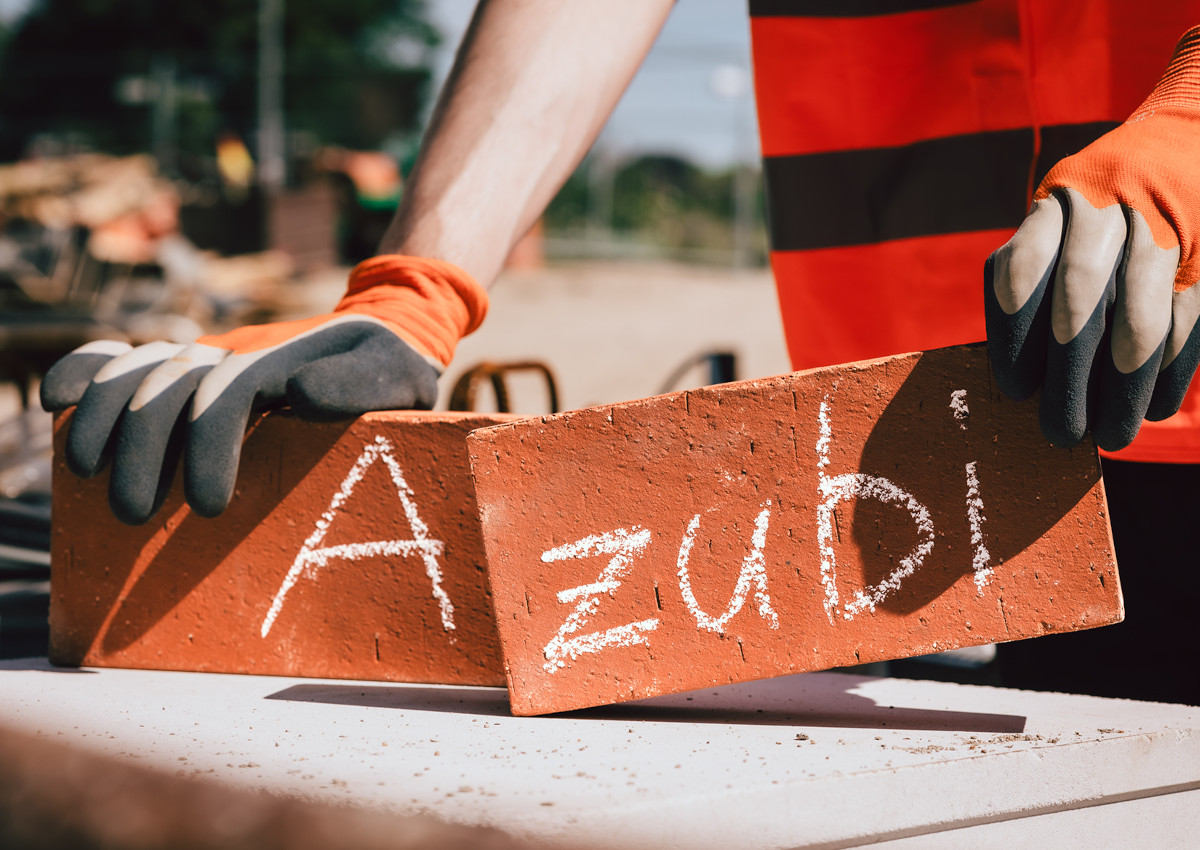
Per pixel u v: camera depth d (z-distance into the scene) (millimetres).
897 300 1404
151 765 659
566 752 734
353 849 329
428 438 1015
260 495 1059
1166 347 765
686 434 893
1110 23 1199
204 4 34031
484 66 1203
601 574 896
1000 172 1315
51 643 1132
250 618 1063
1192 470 1323
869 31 1355
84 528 1123
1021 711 922
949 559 851
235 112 33875
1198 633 1340
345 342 1039
